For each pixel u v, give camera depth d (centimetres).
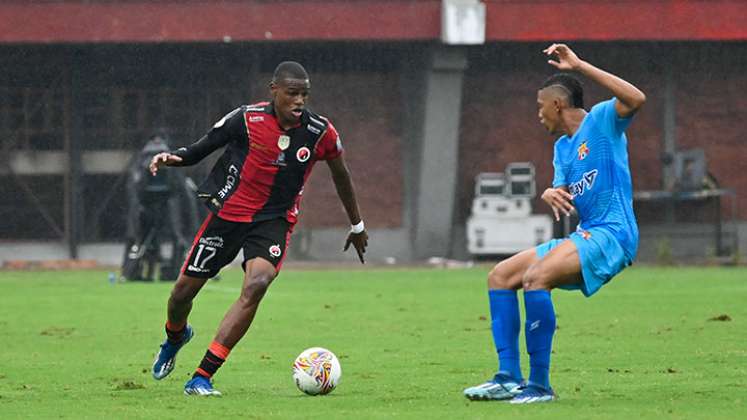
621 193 2686
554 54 2683
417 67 13488
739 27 13162
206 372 2867
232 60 13638
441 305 6494
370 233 13988
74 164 13512
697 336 4509
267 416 2439
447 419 2359
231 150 2914
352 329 5006
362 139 14012
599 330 4797
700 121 14150
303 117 2886
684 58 14012
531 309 2619
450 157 13375
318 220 13988
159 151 9225
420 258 13688
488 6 12850
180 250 9662
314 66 13900
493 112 14000
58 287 8675
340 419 2380
